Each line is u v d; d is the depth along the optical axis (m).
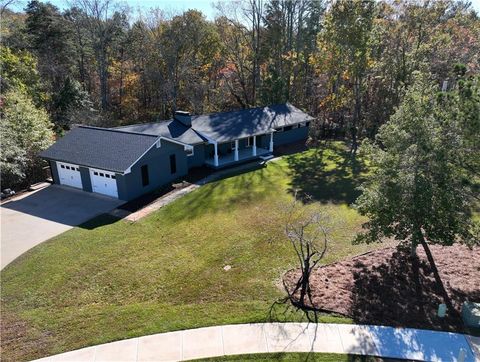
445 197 10.23
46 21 39.75
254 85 38.50
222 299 11.02
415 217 10.73
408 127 11.18
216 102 41.25
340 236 15.06
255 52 38.06
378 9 28.86
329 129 35.69
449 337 9.27
